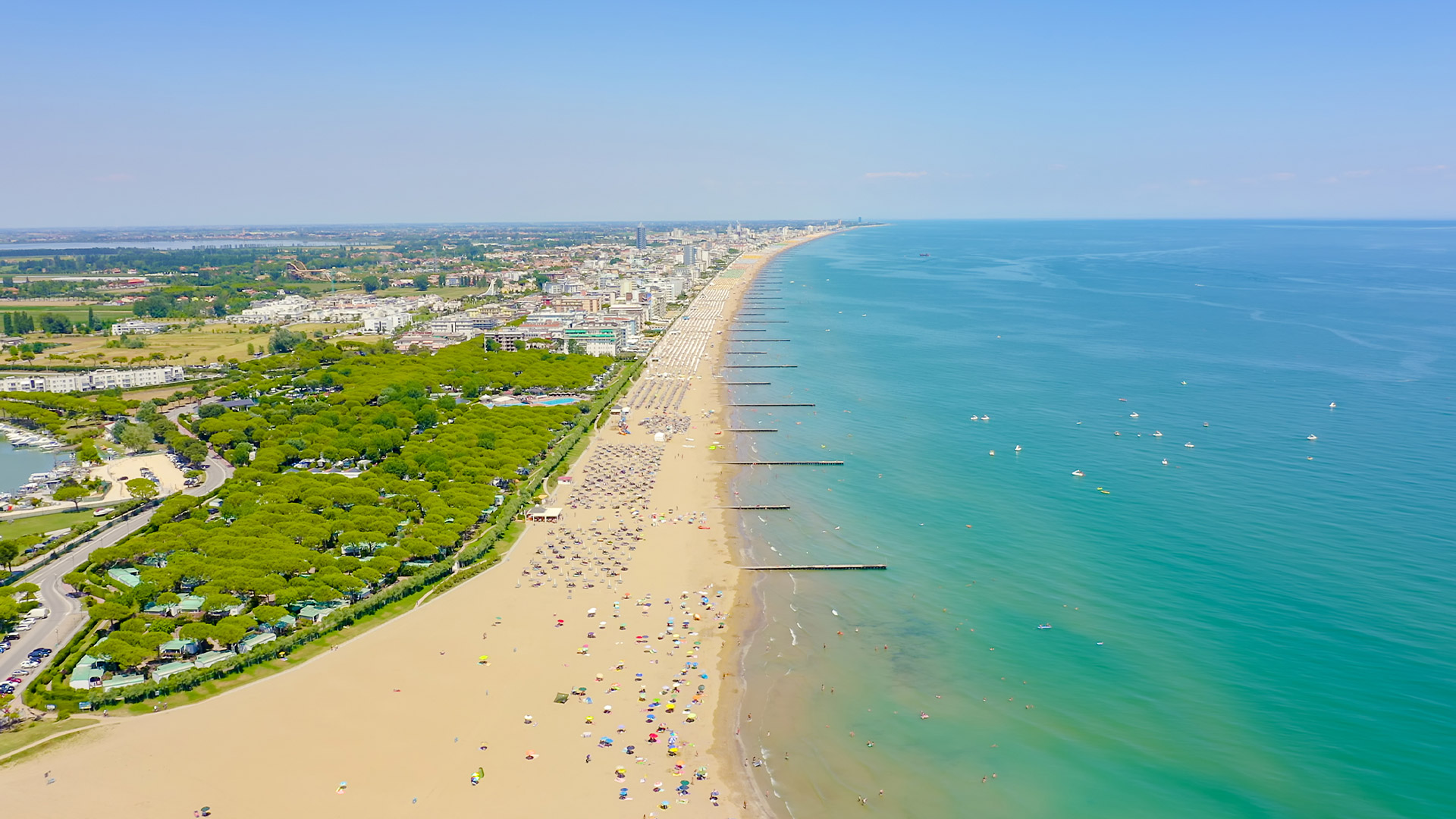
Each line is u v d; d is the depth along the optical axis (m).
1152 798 194.50
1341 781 196.25
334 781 197.38
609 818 188.12
